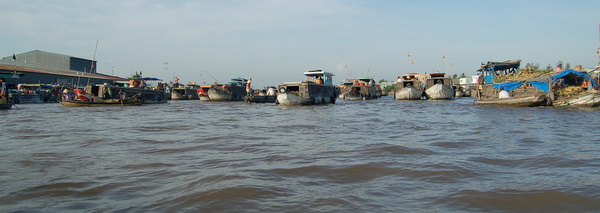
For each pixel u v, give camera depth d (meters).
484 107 32.34
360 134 14.73
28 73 56.72
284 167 8.53
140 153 10.59
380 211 5.56
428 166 8.44
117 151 10.94
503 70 45.44
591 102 28.19
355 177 7.64
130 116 25.80
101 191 6.77
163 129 17.00
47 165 9.00
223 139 13.44
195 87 84.25
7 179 7.65
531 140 12.50
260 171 8.12
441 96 52.38
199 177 7.62
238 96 63.78
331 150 10.80
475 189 6.60
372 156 9.76
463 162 8.86
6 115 26.48
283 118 23.52
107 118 23.84
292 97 38.94
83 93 39.03
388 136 14.02
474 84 90.69
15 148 11.62
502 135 13.88
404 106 38.25
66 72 66.19
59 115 26.64
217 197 6.20
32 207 5.92
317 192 6.55
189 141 12.96
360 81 74.75
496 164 8.71
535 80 31.59
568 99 29.36
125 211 5.68
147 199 6.26
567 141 12.24
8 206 5.98
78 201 6.21
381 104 44.31
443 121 20.02
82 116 25.69
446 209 5.66
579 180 7.12
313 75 48.50
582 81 32.12
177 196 6.37
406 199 6.14
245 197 6.20
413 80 58.53
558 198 6.07
